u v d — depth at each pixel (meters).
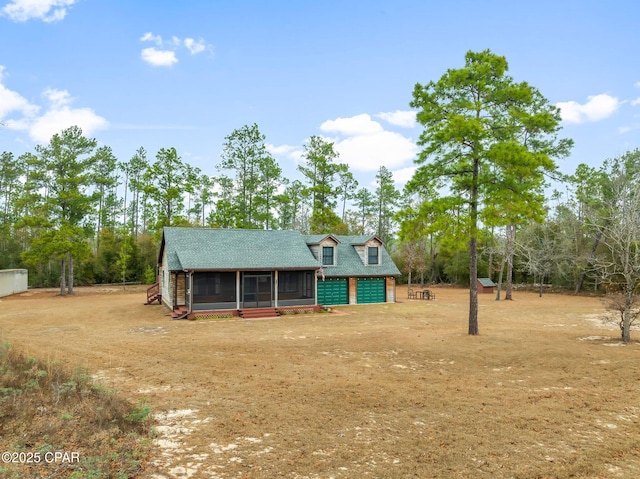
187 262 24.56
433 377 11.55
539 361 13.18
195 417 8.41
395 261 57.59
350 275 31.30
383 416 8.53
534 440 7.40
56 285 47.66
